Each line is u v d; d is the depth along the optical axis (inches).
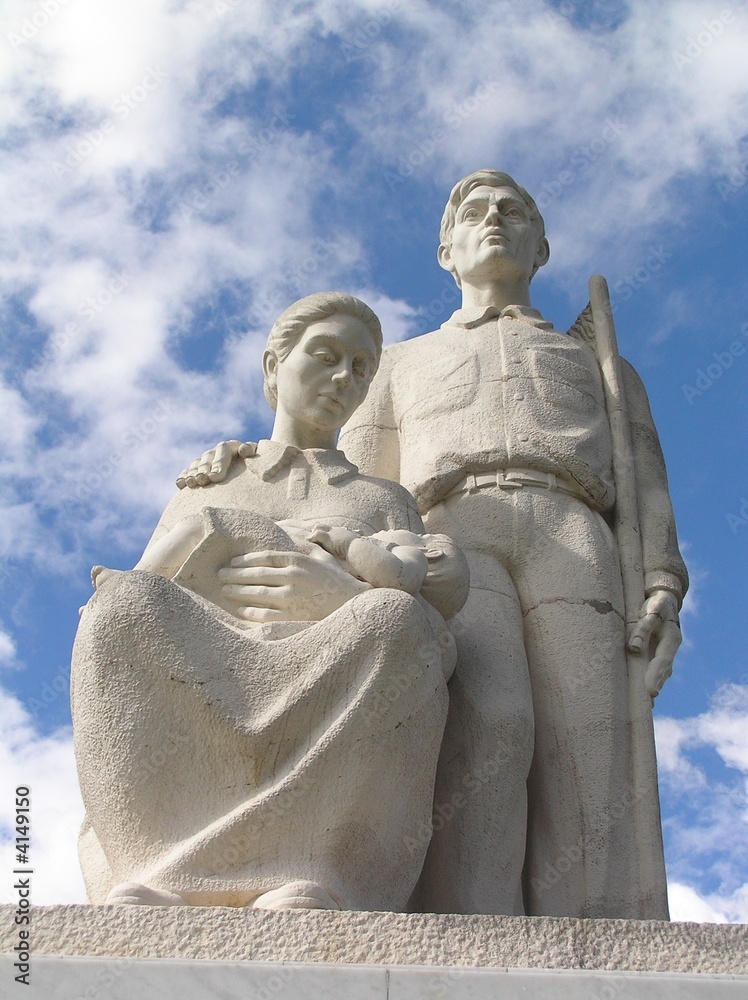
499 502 178.7
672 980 106.9
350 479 161.0
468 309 205.2
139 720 126.8
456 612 150.7
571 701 166.7
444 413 189.0
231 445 162.9
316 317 165.8
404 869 128.9
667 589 178.1
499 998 104.7
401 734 127.0
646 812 161.6
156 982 103.1
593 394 193.3
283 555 138.9
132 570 133.4
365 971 105.1
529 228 210.7
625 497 185.5
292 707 126.3
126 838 125.6
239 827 122.6
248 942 109.7
